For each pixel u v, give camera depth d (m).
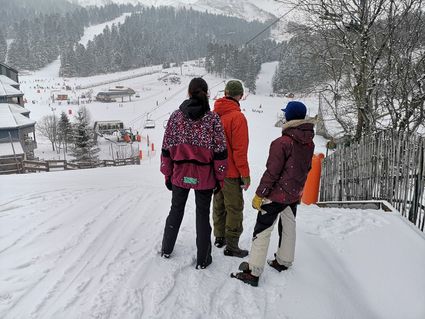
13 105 43.59
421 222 4.31
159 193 6.86
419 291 3.18
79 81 174.25
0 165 20.05
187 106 3.10
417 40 8.01
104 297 2.79
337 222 4.63
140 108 100.56
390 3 8.06
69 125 55.38
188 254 3.65
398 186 4.78
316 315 2.83
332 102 11.98
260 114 80.62
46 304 2.68
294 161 3.02
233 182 3.54
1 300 2.71
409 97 9.07
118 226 4.46
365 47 9.09
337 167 6.76
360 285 3.39
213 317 2.68
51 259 3.42
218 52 176.88
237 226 3.65
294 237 3.36
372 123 9.09
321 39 10.69
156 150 51.44
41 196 6.10
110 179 9.20
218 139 3.11
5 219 4.64
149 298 2.83
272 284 3.18
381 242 3.97
